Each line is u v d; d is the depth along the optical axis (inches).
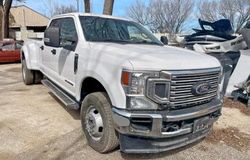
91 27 192.4
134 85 131.8
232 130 204.4
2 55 527.8
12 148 164.6
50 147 166.9
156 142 143.5
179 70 136.0
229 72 282.7
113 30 200.1
